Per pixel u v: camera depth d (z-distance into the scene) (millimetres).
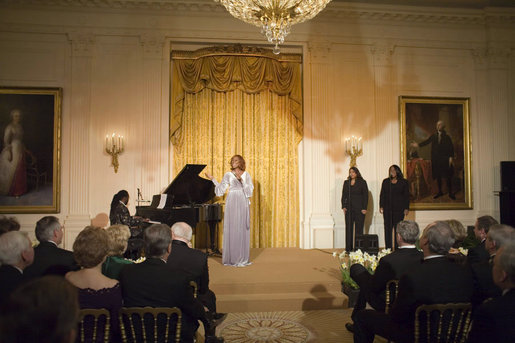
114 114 7469
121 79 7516
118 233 3006
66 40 7445
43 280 1003
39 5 7340
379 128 8008
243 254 6012
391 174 7047
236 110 7871
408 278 2357
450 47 8242
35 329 920
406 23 8156
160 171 7520
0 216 3047
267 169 7902
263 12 4758
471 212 8148
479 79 8320
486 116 8297
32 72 7340
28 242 2219
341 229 7812
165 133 7582
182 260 3193
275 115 7945
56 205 7242
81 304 2168
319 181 7812
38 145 7273
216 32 7754
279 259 6551
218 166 7781
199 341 3777
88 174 7336
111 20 7523
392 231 6949
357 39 8039
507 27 8266
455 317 2314
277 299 4715
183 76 7609
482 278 2516
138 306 2309
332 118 7934
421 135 8062
